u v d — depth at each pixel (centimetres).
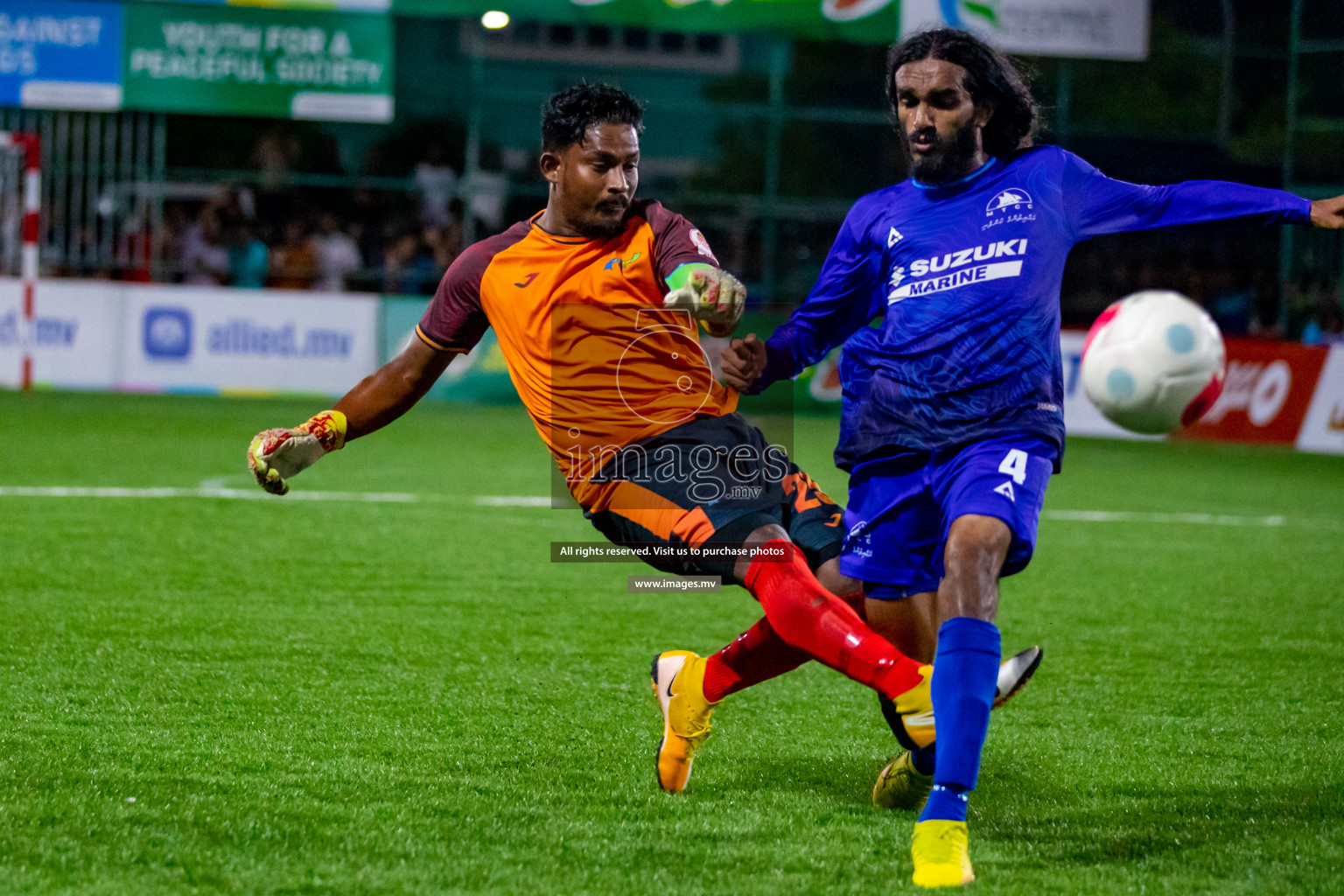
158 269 4109
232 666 1278
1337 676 1373
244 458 2806
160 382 3981
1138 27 3897
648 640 1466
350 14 3856
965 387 852
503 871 779
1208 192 864
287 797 902
